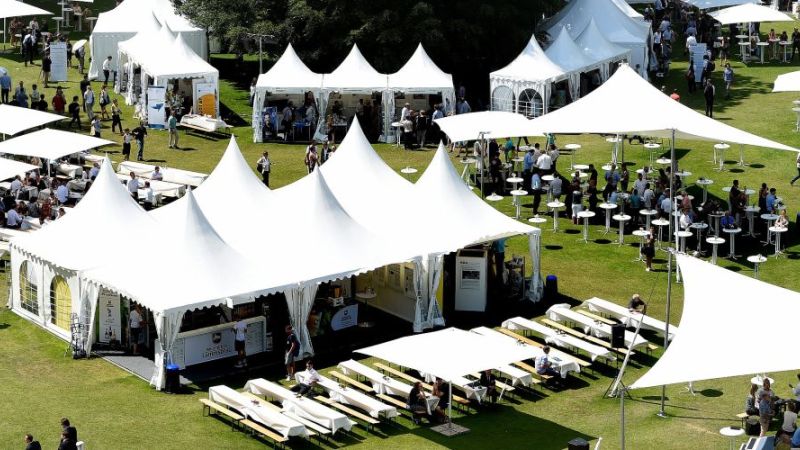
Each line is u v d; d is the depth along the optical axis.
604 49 74.19
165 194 57.56
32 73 78.44
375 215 47.78
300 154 66.19
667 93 75.56
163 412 38.06
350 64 69.44
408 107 67.62
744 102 72.94
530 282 47.91
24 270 46.25
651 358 42.62
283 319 43.62
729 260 52.06
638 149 64.94
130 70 73.19
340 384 39.81
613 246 53.81
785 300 34.09
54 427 36.75
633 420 37.66
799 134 66.00
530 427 37.19
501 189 60.28
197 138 68.62
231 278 41.94
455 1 76.50
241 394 37.91
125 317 43.38
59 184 57.91
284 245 44.47
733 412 38.09
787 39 83.69
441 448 35.66
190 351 41.59
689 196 54.50
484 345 37.12
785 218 52.12
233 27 75.44
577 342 42.16
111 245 44.69
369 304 48.06
